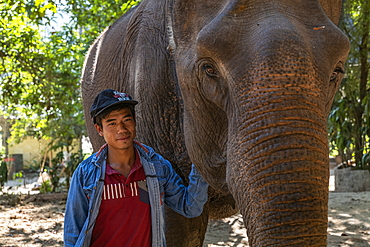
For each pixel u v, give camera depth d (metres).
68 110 10.89
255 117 2.05
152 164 2.49
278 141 1.97
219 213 3.80
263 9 2.25
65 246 2.35
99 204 2.35
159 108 3.32
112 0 10.03
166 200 2.67
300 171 1.94
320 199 1.95
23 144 21.89
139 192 2.42
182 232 3.43
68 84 10.55
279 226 1.93
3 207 9.57
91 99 4.65
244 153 2.07
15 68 10.50
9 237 6.57
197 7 2.58
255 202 2.00
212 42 2.26
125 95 2.43
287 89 2.02
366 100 10.66
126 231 2.38
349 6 9.63
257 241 2.00
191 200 2.63
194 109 2.70
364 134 10.98
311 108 2.02
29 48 10.33
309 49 2.12
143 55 3.44
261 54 2.08
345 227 6.86
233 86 2.19
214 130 2.67
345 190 11.02
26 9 8.40
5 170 12.30
